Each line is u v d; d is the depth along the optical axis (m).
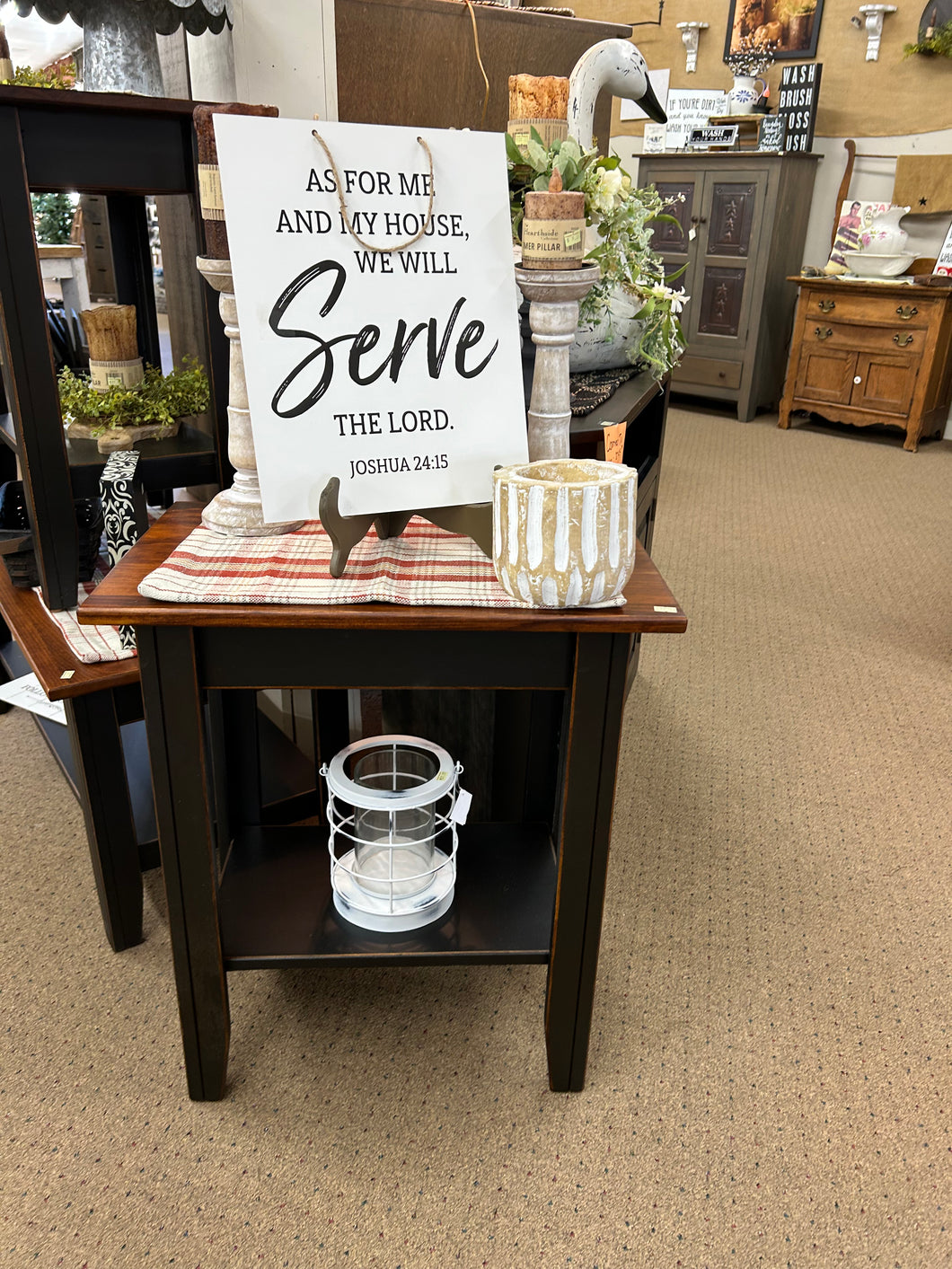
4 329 1.43
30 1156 1.26
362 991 1.57
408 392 1.10
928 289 4.58
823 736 2.39
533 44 1.99
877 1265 1.16
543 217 1.10
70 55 1.82
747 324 5.39
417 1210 1.20
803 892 1.83
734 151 5.24
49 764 2.19
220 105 1.05
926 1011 1.56
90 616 1.03
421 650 1.11
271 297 1.02
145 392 1.82
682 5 5.64
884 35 4.94
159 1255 1.14
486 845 1.54
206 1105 1.34
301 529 1.28
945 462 4.81
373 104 1.87
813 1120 1.35
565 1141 1.31
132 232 1.97
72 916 1.71
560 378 1.19
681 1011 1.54
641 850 1.94
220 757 1.45
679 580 3.36
